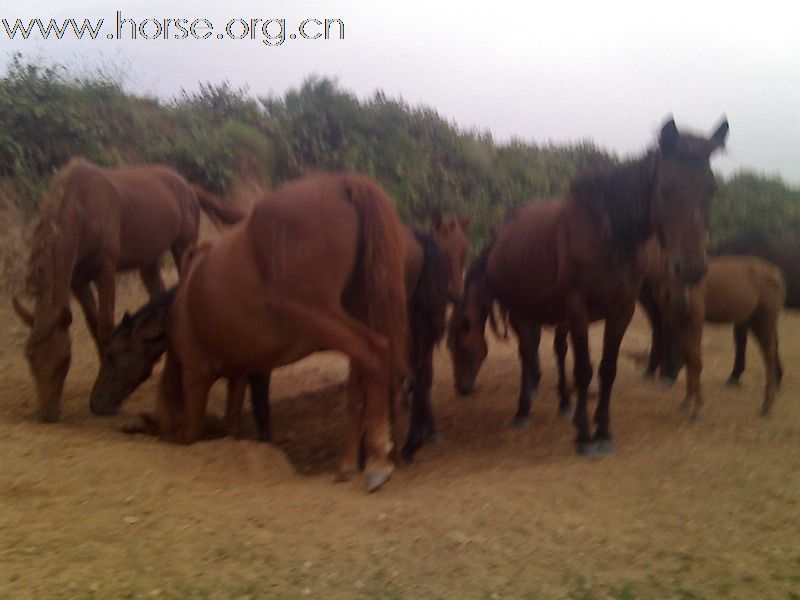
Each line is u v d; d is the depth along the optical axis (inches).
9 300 436.1
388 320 198.1
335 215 195.6
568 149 971.9
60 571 144.5
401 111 842.8
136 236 343.9
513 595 148.1
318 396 352.8
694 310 288.8
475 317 325.4
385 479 199.3
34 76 573.3
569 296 250.4
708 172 225.5
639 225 239.3
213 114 749.9
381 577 151.3
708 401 331.9
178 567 149.1
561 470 223.3
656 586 154.8
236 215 413.7
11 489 184.7
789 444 258.8
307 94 799.1
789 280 532.1
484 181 820.6
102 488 188.4
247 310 208.5
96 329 333.7
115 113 627.8
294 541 163.8
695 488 209.2
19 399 307.4
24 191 500.1
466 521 178.9
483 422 316.8
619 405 326.3
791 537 179.5
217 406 327.0
